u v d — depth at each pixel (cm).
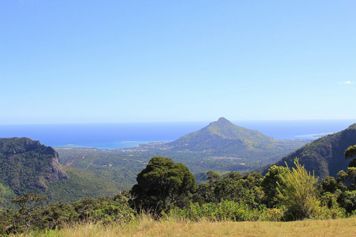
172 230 938
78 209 4941
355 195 2061
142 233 894
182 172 3644
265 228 1013
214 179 4841
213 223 1086
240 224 1071
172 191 3569
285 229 1026
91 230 867
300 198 1438
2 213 4778
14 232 1008
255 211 1493
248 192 3172
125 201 4300
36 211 4634
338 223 1131
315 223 1138
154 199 3431
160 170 3531
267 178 2975
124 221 1034
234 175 4716
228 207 1438
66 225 975
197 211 1354
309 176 1491
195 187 3831
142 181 3528
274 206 2216
